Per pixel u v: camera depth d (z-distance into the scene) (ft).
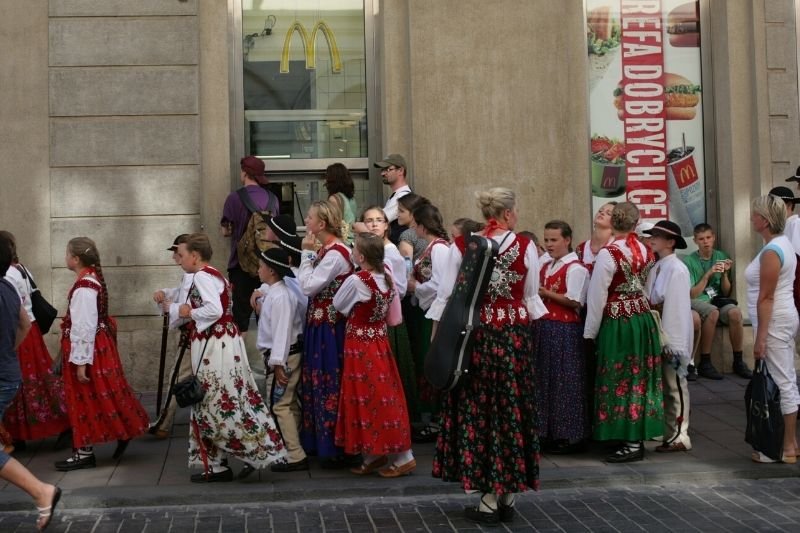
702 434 25.82
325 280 22.07
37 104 31.24
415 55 32.22
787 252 22.66
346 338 21.79
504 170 32.45
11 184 31.24
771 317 22.62
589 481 21.90
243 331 30.14
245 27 33.55
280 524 19.35
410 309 25.95
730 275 34.04
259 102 33.63
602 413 23.20
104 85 31.40
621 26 34.40
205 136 32.14
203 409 21.29
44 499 17.98
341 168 30.27
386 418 21.47
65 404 24.52
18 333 20.22
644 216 34.53
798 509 19.99
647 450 24.53
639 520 19.39
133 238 31.40
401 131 32.96
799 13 34.19
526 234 24.25
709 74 34.71
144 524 19.39
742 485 21.90
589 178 33.96
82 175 31.35
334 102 33.86
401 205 25.72
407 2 32.68
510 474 18.86
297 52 33.76
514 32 32.48
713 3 34.58
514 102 32.48
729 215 34.14
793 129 34.06
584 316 25.08
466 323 18.76
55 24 31.30
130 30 31.48
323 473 22.57
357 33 33.96
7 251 19.70
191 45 31.60
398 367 25.36
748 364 33.30
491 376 19.01
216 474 21.80
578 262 23.79
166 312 25.96
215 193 32.14
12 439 24.26
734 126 33.99
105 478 22.22
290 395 22.81
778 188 25.26
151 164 31.50
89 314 22.47
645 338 23.08
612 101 34.37
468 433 19.07
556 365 23.52
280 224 23.70
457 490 21.42
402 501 20.92
